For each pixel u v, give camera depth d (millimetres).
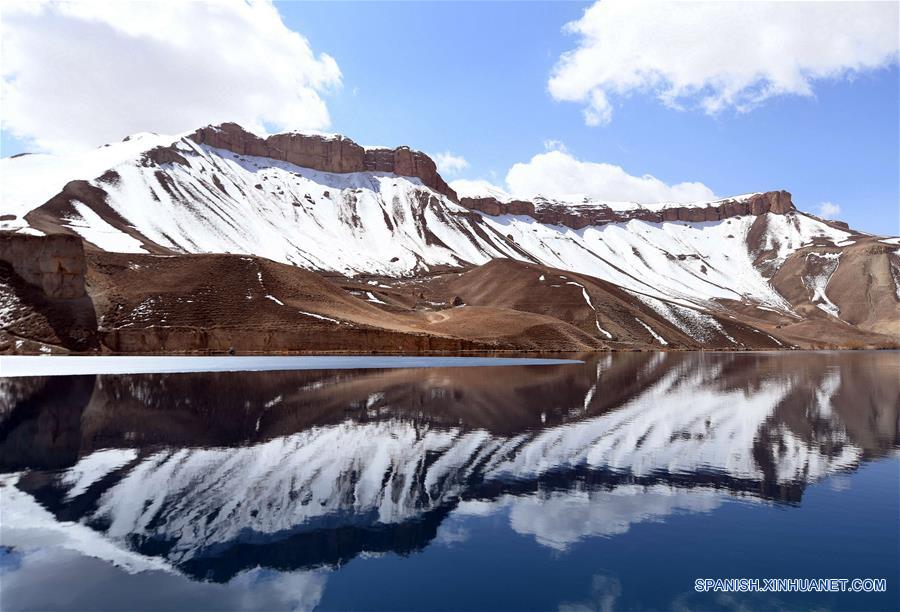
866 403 30234
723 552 9500
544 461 15836
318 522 10914
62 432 19328
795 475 14477
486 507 11836
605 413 25375
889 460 16156
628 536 10227
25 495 12344
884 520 11031
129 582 8398
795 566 8938
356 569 8844
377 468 14852
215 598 7906
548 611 7480
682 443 18516
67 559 9195
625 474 14469
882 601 7738
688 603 7703
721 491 13023
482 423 22031
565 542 9961
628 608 7586
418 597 7906
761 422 23203
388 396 30391
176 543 9836
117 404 25984
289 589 8188
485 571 8758
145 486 13062
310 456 16125
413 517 11188
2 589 8148
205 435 19031
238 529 10500
